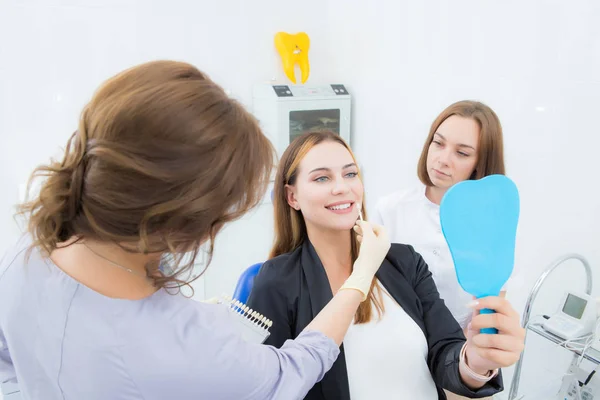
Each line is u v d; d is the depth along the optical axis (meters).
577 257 1.29
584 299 1.27
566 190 1.66
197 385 0.57
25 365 0.61
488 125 1.32
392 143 2.50
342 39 2.77
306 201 1.00
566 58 1.59
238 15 2.65
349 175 1.02
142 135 0.49
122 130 0.49
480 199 0.70
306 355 0.71
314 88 2.65
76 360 0.56
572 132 1.61
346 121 2.74
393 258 1.12
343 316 0.81
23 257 0.63
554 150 1.68
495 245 0.71
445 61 2.07
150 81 0.52
